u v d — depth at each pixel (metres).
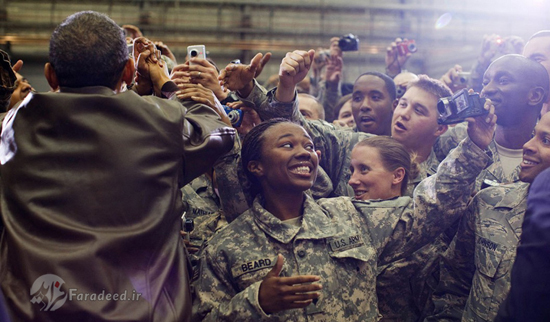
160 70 1.55
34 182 1.22
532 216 1.23
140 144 1.25
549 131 1.60
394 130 2.26
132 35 3.28
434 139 2.26
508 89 1.88
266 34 7.38
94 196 1.21
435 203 1.68
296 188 1.66
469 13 7.39
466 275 1.84
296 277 1.41
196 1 7.22
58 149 1.23
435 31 7.50
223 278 1.59
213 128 1.39
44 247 1.17
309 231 1.63
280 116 1.89
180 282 1.26
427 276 1.91
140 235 1.21
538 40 2.26
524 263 1.21
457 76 3.09
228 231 1.67
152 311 1.17
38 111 1.26
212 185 2.15
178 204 1.31
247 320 1.43
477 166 1.65
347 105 3.28
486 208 1.72
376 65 7.66
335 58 3.45
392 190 1.95
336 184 2.16
